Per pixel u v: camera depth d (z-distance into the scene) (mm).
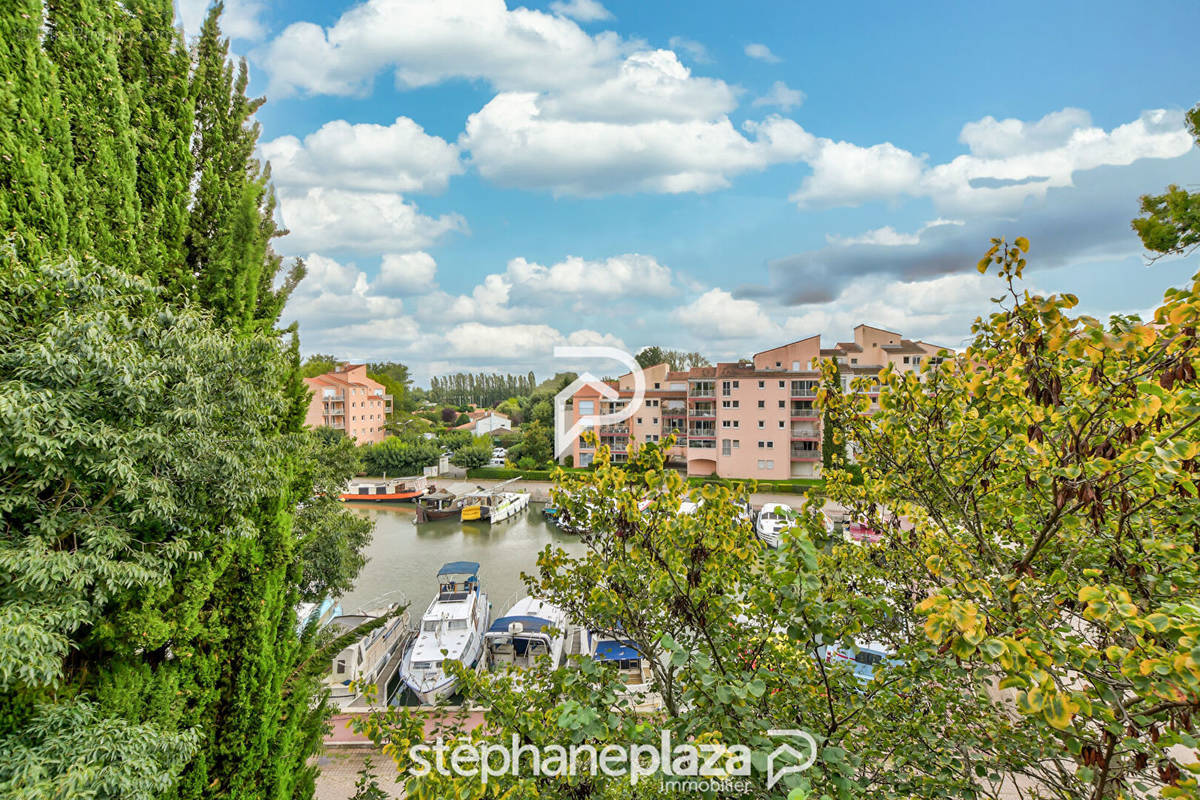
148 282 6605
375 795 6492
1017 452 3768
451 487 50500
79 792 4809
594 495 4262
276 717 8594
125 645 6383
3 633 4562
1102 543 3777
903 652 4281
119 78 7562
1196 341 2732
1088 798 3527
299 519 15422
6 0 6207
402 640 20281
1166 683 2240
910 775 4082
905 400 4973
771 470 43750
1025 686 2355
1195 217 5512
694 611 4039
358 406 66188
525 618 19125
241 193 9391
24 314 5590
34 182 6227
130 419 5785
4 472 5223
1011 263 3549
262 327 9594
